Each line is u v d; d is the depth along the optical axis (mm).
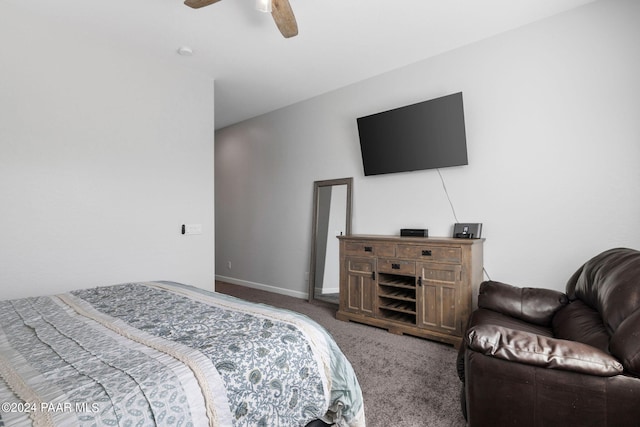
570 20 2490
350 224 3848
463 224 2939
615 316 1305
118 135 2842
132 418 750
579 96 2457
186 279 3311
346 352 2564
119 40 2826
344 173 3975
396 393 1954
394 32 2768
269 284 4867
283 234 4680
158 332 1196
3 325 1299
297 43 2926
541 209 2621
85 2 2312
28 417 679
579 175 2457
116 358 968
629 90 2277
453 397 1909
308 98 4332
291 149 4566
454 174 3080
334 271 3982
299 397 1119
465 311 2613
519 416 1236
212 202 3551
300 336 1227
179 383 862
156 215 3084
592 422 1130
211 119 3570
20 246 2334
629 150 2275
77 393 766
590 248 2414
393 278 3164
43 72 2449
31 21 2404
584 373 1141
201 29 2680
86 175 2650
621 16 2303
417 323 2865
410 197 3379
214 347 1045
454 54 3064
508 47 2768
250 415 970
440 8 2455
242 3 2355
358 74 3602
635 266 1408
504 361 1267
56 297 1747
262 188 4984
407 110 3201
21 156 2344
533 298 2111
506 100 2781
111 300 1678
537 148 2637
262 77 3648
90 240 2664
